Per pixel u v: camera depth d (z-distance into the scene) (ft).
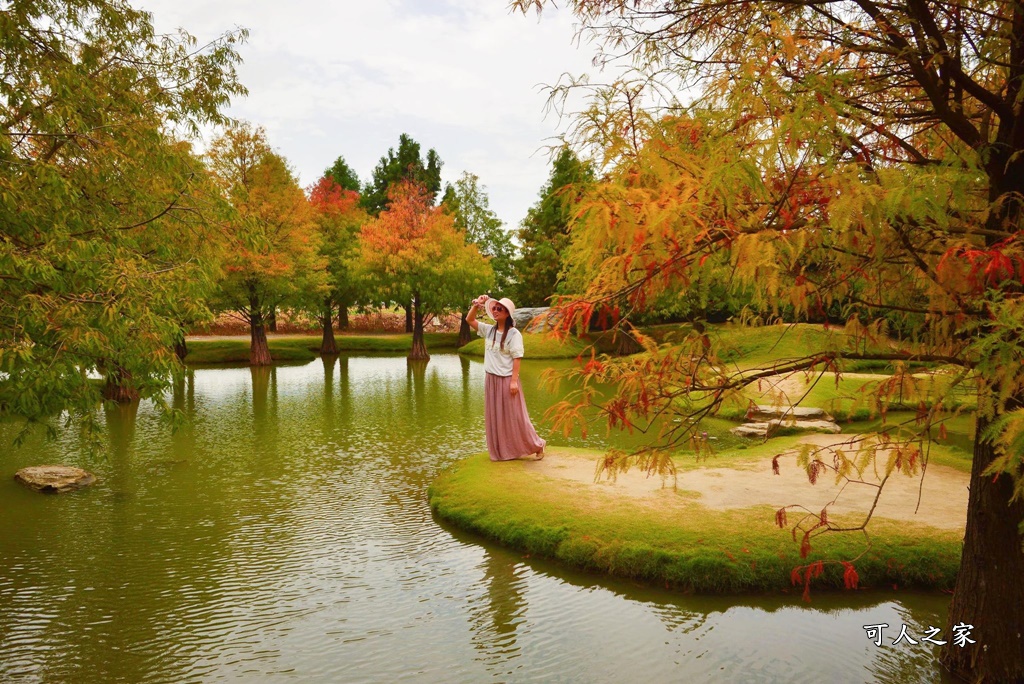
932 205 6.66
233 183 87.20
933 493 24.48
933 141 11.56
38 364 15.28
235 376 79.56
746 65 7.66
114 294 16.52
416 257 102.37
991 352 7.73
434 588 19.13
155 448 37.96
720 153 7.02
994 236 9.03
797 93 7.39
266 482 30.60
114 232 19.72
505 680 14.35
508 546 22.08
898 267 9.26
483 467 29.53
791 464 29.35
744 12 10.71
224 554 21.81
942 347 9.72
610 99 9.25
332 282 117.29
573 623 16.90
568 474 27.99
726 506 23.24
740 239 6.79
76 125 20.33
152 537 23.44
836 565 18.52
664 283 7.80
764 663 14.80
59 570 20.51
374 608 17.89
